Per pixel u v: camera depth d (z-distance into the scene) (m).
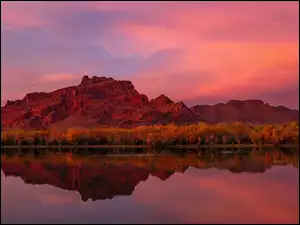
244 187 36.69
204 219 24.81
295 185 37.16
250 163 58.84
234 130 129.38
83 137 142.50
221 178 42.84
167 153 89.62
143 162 63.94
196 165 57.19
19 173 50.84
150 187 37.81
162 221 24.48
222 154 82.50
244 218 24.91
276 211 26.61
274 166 53.69
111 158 74.62
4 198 33.06
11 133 147.75
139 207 28.59
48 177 46.62
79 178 45.41
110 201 31.11
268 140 123.31
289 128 123.75
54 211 27.61
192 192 34.69
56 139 144.75
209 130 130.25
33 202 31.06
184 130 130.88
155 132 133.88
